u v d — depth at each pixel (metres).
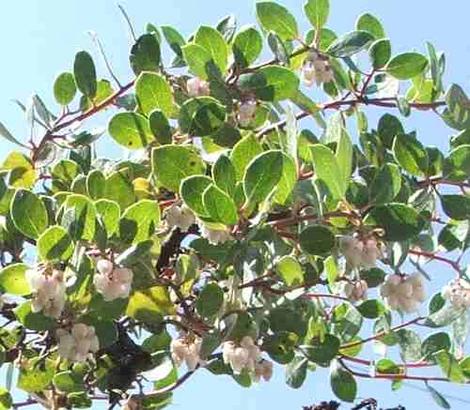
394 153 1.40
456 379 1.46
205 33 1.44
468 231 1.43
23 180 1.46
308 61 1.50
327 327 1.50
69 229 1.30
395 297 1.38
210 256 1.36
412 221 1.34
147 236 1.32
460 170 1.40
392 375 1.48
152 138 1.43
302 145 1.38
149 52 1.47
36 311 1.30
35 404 1.46
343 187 1.32
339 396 1.48
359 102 1.50
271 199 1.33
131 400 1.44
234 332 1.36
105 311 1.33
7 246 1.37
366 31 1.48
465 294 1.43
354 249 1.34
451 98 1.47
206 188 1.30
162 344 1.45
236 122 1.45
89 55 1.47
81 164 1.49
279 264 1.38
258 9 1.50
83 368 1.44
